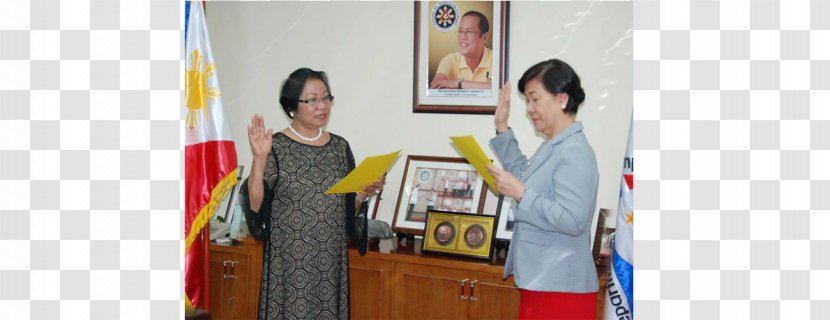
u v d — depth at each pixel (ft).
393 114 10.66
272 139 8.21
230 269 10.39
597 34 9.51
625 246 7.40
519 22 9.87
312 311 8.29
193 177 7.77
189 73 7.88
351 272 9.62
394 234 10.22
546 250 6.77
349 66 10.88
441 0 10.17
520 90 7.06
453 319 9.06
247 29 11.45
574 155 6.61
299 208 8.18
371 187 8.50
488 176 7.46
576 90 6.82
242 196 9.06
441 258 9.12
